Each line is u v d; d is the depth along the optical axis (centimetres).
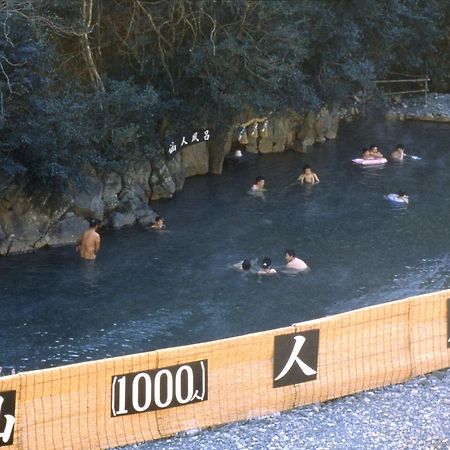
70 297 2256
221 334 2056
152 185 3075
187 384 1527
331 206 3072
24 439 1410
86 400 1453
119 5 3088
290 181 3381
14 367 1875
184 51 3144
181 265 2489
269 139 3778
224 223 2870
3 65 2428
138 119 2958
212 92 3147
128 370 1478
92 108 2772
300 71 3562
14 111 2450
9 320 2112
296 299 2264
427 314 1767
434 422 1573
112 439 1475
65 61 2948
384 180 3412
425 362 1775
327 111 4009
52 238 2625
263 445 1480
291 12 3198
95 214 2750
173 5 3044
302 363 1630
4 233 2541
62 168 2544
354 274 2438
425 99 4778
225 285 2350
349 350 1680
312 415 1599
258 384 1595
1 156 2455
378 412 1612
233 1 3077
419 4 4631
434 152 3884
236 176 3441
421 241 2720
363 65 3878
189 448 1468
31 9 2522
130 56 3183
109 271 2436
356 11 3838
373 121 4509
